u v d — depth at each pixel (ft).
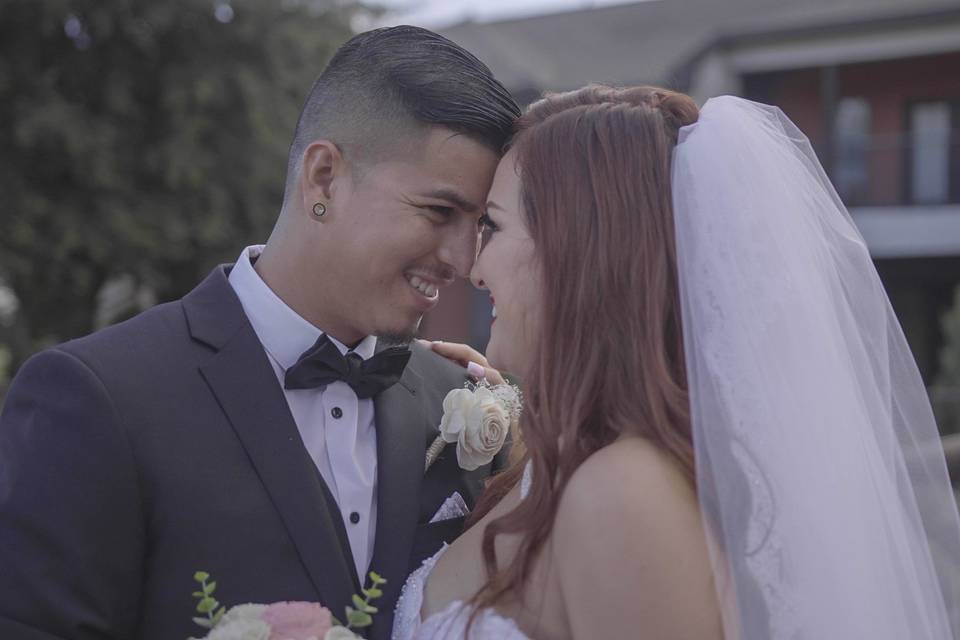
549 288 5.29
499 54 62.13
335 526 5.83
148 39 30.01
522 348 5.63
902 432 5.91
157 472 5.33
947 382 30.60
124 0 28.55
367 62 5.92
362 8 34.58
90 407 5.26
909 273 47.44
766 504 4.84
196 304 6.02
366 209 5.89
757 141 5.30
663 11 68.03
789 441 4.91
